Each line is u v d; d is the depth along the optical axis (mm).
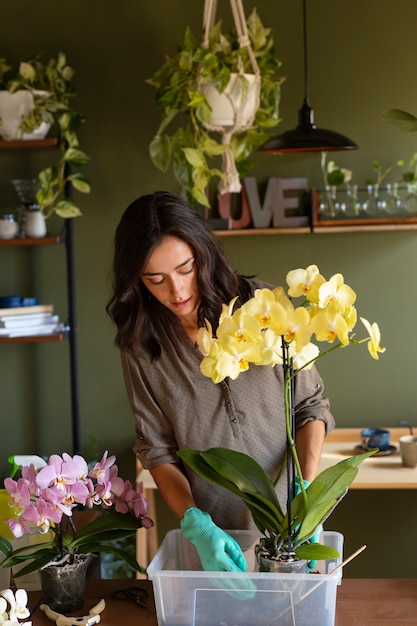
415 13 3859
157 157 3547
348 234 3938
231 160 3521
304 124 3285
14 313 3695
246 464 1747
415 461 3369
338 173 3777
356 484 3201
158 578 1652
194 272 1963
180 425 2150
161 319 2133
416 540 4008
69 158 3695
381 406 3967
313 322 1541
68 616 1798
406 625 1708
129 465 4043
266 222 3889
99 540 1853
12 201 4000
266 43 3873
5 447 4078
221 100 3330
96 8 3914
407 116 2379
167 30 3896
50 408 4062
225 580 1622
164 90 3432
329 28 3875
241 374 2115
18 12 3930
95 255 3998
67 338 4031
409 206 3783
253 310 1543
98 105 3943
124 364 2223
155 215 1909
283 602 1609
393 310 3953
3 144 3672
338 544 1819
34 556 1822
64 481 1729
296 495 1706
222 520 2172
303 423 2152
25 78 3672
